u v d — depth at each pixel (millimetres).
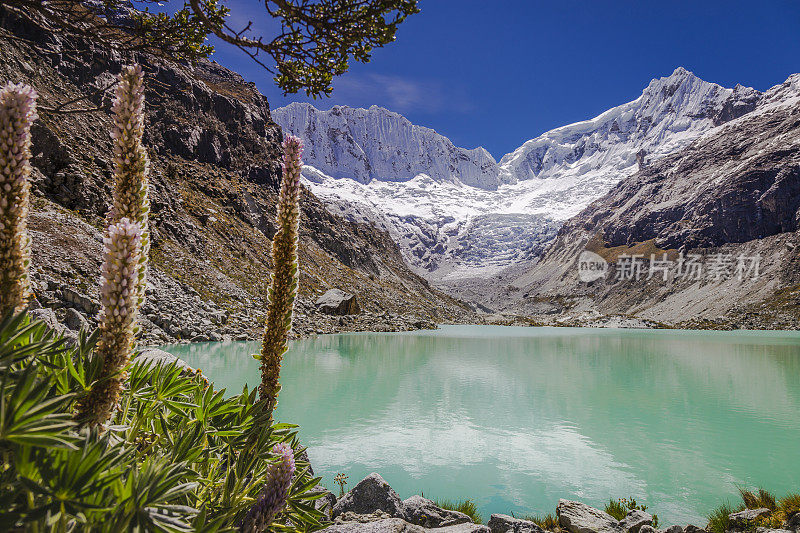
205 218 67562
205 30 5598
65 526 2279
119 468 2518
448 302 147250
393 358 34812
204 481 3541
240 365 25250
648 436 15180
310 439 14180
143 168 3482
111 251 2834
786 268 133375
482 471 11711
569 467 12117
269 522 3064
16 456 2230
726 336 75875
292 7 4527
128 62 3490
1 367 2346
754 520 8031
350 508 7660
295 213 4930
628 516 8484
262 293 58219
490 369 30562
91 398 2887
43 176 42250
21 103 2861
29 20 5008
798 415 18297
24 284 2982
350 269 108875
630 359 38375
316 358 33031
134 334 3027
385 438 14406
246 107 109188
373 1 4539
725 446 14125
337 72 5043
